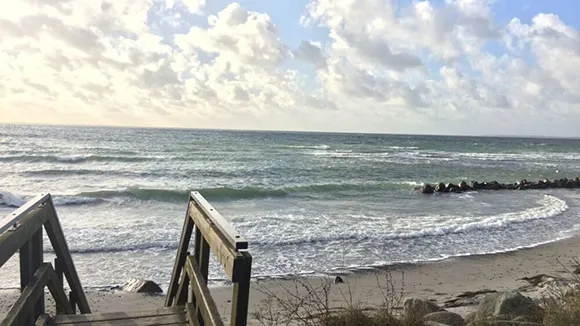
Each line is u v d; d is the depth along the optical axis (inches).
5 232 130.0
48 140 2534.5
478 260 470.9
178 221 617.3
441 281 398.3
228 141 3090.6
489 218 708.7
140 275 391.9
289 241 518.6
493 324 214.8
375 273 418.6
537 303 253.6
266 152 2169.0
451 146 3690.9
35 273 164.4
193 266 163.8
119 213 684.7
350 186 1063.6
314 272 413.1
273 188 943.7
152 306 319.6
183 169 1317.7
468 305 315.9
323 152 2354.8
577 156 2819.9
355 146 3228.3
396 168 1616.6
